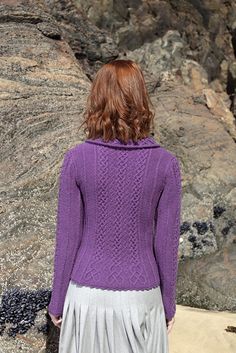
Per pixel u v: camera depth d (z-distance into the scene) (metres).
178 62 7.14
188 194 5.04
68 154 2.06
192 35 7.40
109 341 2.02
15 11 5.48
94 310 2.01
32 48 5.30
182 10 7.45
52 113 4.68
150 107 2.25
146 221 2.04
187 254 4.65
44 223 3.59
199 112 6.10
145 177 2.00
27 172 4.09
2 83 4.83
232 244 4.79
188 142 5.50
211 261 4.53
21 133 4.42
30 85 4.94
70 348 2.10
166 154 2.04
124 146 2.01
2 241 3.39
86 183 2.01
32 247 3.35
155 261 2.08
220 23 7.49
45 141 4.38
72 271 2.07
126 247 2.02
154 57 7.13
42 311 3.03
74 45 6.36
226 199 5.03
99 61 6.57
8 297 3.03
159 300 2.08
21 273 3.15
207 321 3.74
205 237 4.73
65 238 2.05
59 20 6.40
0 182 3.98
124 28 7.24
